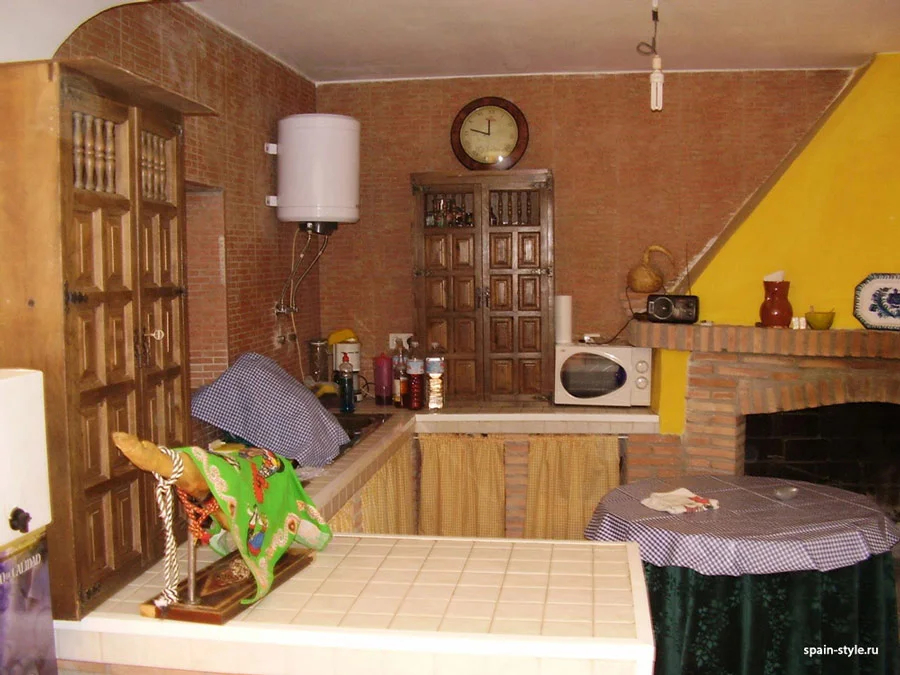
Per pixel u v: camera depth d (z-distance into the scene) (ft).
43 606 6.08
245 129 13.91
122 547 6.98
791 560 9.63
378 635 6.04
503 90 16.94
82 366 6.44
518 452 15.69
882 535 10.45
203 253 13.05
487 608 6.43
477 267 16.22
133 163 7.02
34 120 6.12
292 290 15.72
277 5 12.12
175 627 6.31
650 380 15.97
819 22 13.20
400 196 17.39
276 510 6.99
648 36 14.07
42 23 8.13
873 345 14.07
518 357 16.47
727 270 15.29
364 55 15.23
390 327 17.69
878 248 14.60
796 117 16.44
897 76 14.65
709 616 9.98
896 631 10.62
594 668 5.87
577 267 17.11
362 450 12.69
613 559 7.43
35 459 5.90
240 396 11.70
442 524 15.75
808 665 10.02
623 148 16.81
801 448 16.08
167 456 6.03
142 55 10.71
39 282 6.19
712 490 12.07
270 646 6.19
